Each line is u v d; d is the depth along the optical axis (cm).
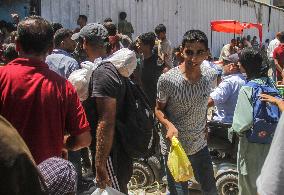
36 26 293
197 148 412
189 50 390
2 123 158
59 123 293
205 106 410
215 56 2133
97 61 361
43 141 285
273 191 196
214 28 1741
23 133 283
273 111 414
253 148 423
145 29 1605
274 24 2870
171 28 1758
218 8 2119
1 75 289
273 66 1296
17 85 285
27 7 1198
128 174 376
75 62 544
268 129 413
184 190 410
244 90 422
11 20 1196
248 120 415
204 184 419
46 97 288
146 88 744
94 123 357
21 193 155
